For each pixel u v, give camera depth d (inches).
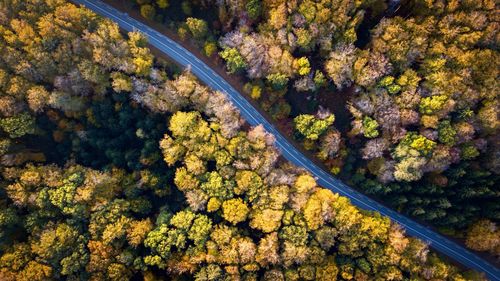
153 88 3243.1
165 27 3560.5
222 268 3208.7
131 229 3270.2
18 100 3265.3
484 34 3029.0
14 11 3184.1
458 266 3538.4
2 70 3142.2
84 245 3218.5
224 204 3235.7
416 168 3191.4
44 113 3457.2
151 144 3390.7
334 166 3513.8
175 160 3316.9
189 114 3270.2
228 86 3570.4
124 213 3351.4
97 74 3201.3
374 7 3201.3
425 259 3139.8
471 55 3041.3
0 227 3198.8
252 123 3580.2
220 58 3479.3
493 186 3221.0
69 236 3186.5
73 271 3166.8
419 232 3585.1
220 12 3235.7
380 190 3410.4
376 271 3159.5
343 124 3437.5
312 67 3319.4
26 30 3102.9
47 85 3351.4
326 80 3316.9
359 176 3432.6
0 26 3125.0
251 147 3324.3
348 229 3201.3
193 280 3253.0
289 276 3159.5
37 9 3208.7
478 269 3528.5
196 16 3440.0
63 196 3228.3
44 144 3550.7
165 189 3494.1
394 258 3117.6
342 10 3031.5
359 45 3353.8
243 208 3221.0
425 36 3073.3
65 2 3304.6
